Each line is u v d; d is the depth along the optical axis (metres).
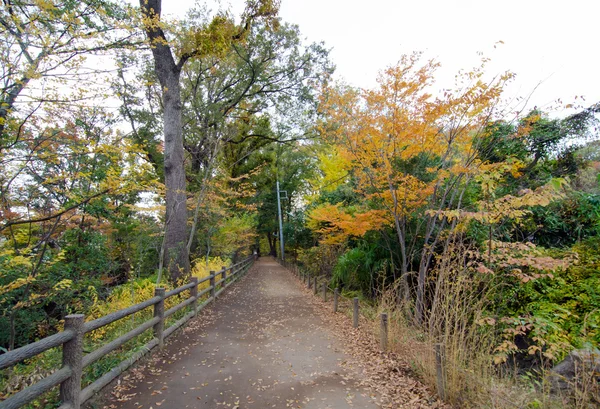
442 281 5.36
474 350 4.43
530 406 3.56
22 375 4.59
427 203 7.82
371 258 10.59
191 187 17.84
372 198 8.75
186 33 10.96
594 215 8.05
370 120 7.48
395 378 4.74
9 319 7.56
